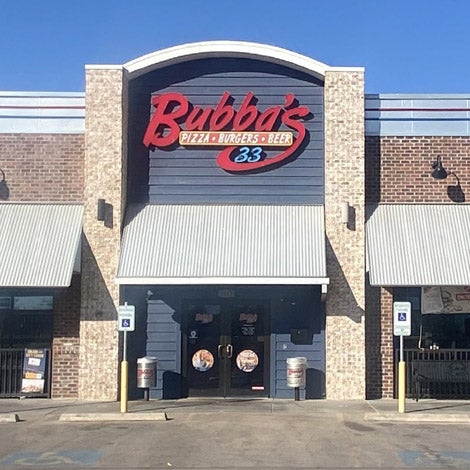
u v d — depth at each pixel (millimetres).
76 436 12852
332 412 15234
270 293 17750
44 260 16672
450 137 18078
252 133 18062
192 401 17047
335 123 17703
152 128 18125
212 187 18062
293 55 17812
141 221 17594
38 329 17641
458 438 12562
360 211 17469
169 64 18219
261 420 14320
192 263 16641
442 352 17375
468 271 16516
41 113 18188
